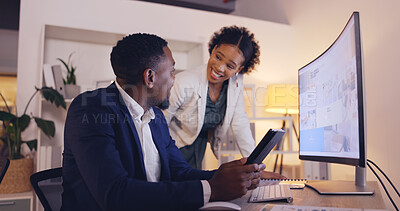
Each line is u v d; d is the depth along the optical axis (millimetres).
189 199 817
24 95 2746
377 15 2393
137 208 803
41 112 2680
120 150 976
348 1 2770
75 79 2814
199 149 2326
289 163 3096
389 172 2219
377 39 2379
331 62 1296
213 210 758
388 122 2240
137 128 1110
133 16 3154
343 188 1155
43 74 2652
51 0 2898
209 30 3402
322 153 1368
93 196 838
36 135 2744
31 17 2832
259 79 3449
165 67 1084
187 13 3346
